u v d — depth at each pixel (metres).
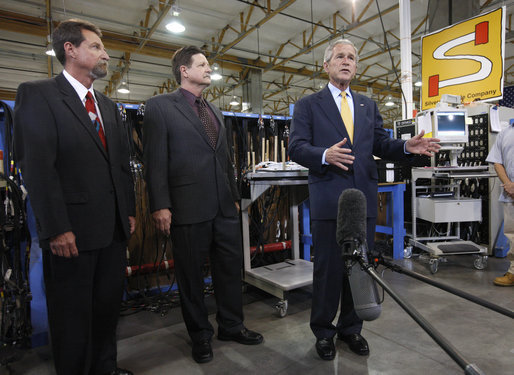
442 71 3.83
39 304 1.97
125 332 2.07
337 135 1.59
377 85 11.24
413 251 3.92
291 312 2.29
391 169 3.45
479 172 3.33
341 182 1.56
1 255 1.75
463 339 1.83
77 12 5.91
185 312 1.74
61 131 1.26
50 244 1.21
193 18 6.54
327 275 1.61
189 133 1.70
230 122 2.80
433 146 1.43
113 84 9.59
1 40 6.57
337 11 6.56
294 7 6.32
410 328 1.96
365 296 0.77
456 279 2.88
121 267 1.49
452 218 3.27
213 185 1.75
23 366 1.73
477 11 4.23
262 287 2.39
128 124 2.55
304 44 7.47
